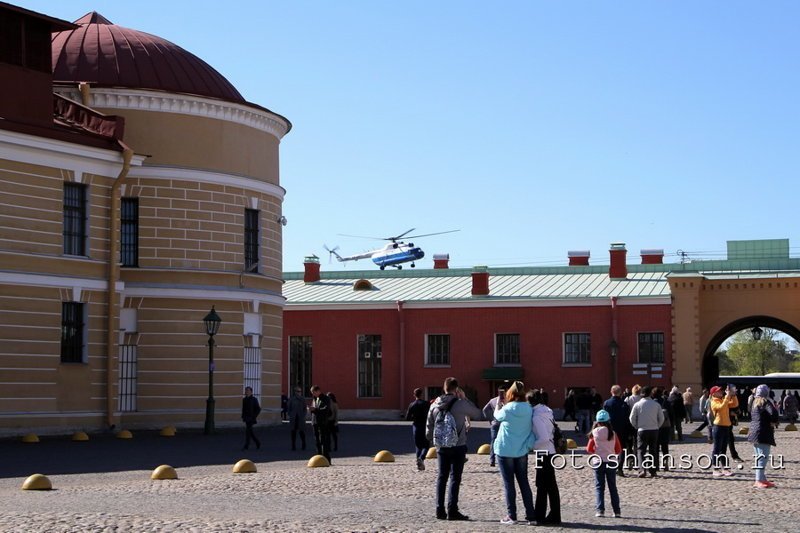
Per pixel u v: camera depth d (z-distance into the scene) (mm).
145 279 45750
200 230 47000
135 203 46062
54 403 40344
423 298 69500
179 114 46781
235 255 48094
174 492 22797
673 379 64812
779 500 22703
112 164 42812
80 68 46625
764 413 25234
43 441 39125
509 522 18547
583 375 66312
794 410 67750
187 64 48625
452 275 76375
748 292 65312
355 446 39219
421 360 68750
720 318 65688
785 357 175750
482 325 68125
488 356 67875
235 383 47625
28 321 39594
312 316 70500
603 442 19938
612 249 71188
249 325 48562
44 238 40250
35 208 39969
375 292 72375
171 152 46500
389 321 69312
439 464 19094
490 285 72000
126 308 45375
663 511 20859
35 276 39750
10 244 39125
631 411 28500
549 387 66750
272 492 23031
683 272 67438
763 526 18641
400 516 19125
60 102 43719
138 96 45812
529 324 67438
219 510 19531
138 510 19281
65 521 16969
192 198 46875
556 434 19219
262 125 49844
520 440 18688
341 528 17109
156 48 48438
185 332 46312
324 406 32094
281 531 16547
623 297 65875
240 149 48562
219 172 47562
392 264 98750
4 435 38656
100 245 42406
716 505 21844
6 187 39031
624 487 25484
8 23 39625
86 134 41906
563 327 66812
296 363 70562
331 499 21828
